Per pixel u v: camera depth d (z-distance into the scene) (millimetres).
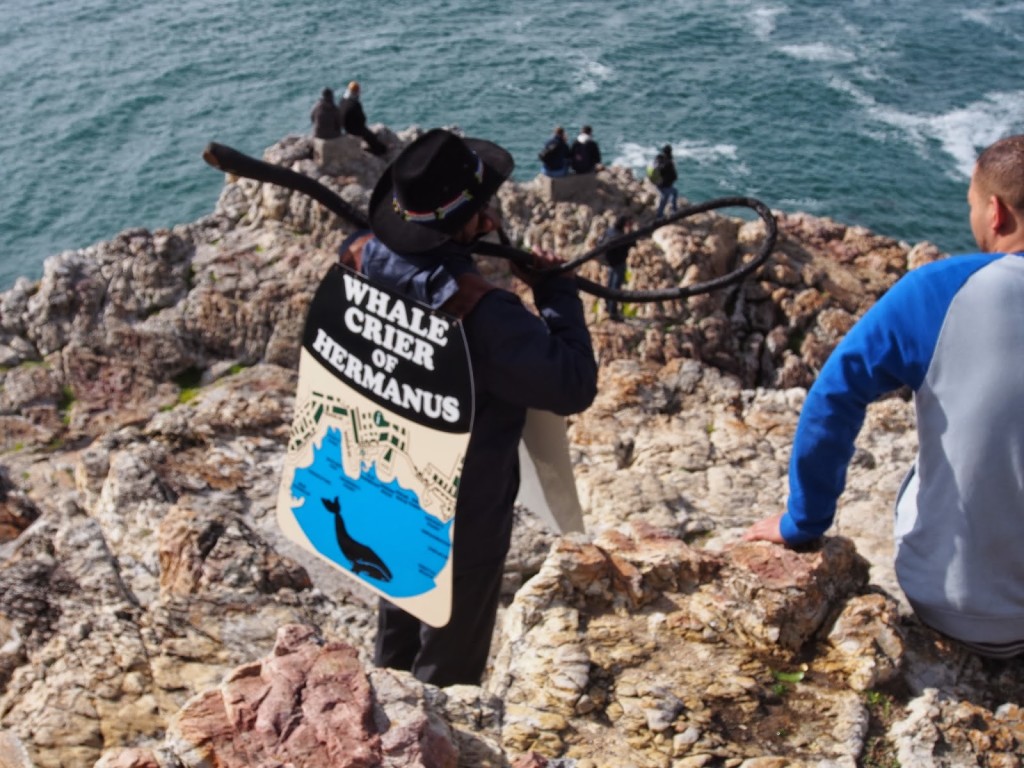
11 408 18047
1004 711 4094
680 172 50906
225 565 5441
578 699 4086
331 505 3904
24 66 63156
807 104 57438
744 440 11148
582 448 12352
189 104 58344
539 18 68750
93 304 19516
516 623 4441
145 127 55906
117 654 4766
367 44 65188
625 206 23312
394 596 3830
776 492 9625
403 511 3762
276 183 3752
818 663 4273
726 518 8336
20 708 4484
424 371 3605
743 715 4070
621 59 62938
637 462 10938
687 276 21734
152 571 5844
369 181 23016
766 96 58250
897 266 24312
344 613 5344
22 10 71875
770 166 51344
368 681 3322
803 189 49688
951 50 64438
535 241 22641
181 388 18891
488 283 3596
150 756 3156
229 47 65250
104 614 5055
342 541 3904
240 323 19609
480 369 3639
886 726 4070
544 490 4410
